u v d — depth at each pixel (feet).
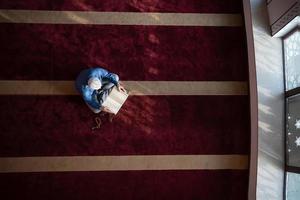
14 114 14.05
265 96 14.16
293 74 13.52
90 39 14.46
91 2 14.61
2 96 14.05
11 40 14.20
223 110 14.64
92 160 14.16
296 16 12.21
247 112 14.66
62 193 13.99
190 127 14.52
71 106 14.23
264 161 14.15
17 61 14.16
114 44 14.52
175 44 14.73
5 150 13.94
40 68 14.21
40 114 14.12
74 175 14.08
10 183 13.88
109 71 14.39
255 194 14.14
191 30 14.83
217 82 14.70
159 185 14.29
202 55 14.75
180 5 14.92
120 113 14.35
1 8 14.30
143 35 14.65
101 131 14.26
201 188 14.39
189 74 14.67
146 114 14.43
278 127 14.17
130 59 14.52
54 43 14.33
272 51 14.24
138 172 14.26
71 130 14.17
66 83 14.25
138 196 14.21
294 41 13.35
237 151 14.55
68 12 14.49
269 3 14.15
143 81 14.49
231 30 14.92
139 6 14.78
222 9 14.92
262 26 14.32
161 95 14.53
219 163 14.49
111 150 14.25
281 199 14.17
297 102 13.30
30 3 14.42
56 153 14.08
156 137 14.42
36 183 13.96
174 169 14.38
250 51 14.44
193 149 14.48
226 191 14.43
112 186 14.16
